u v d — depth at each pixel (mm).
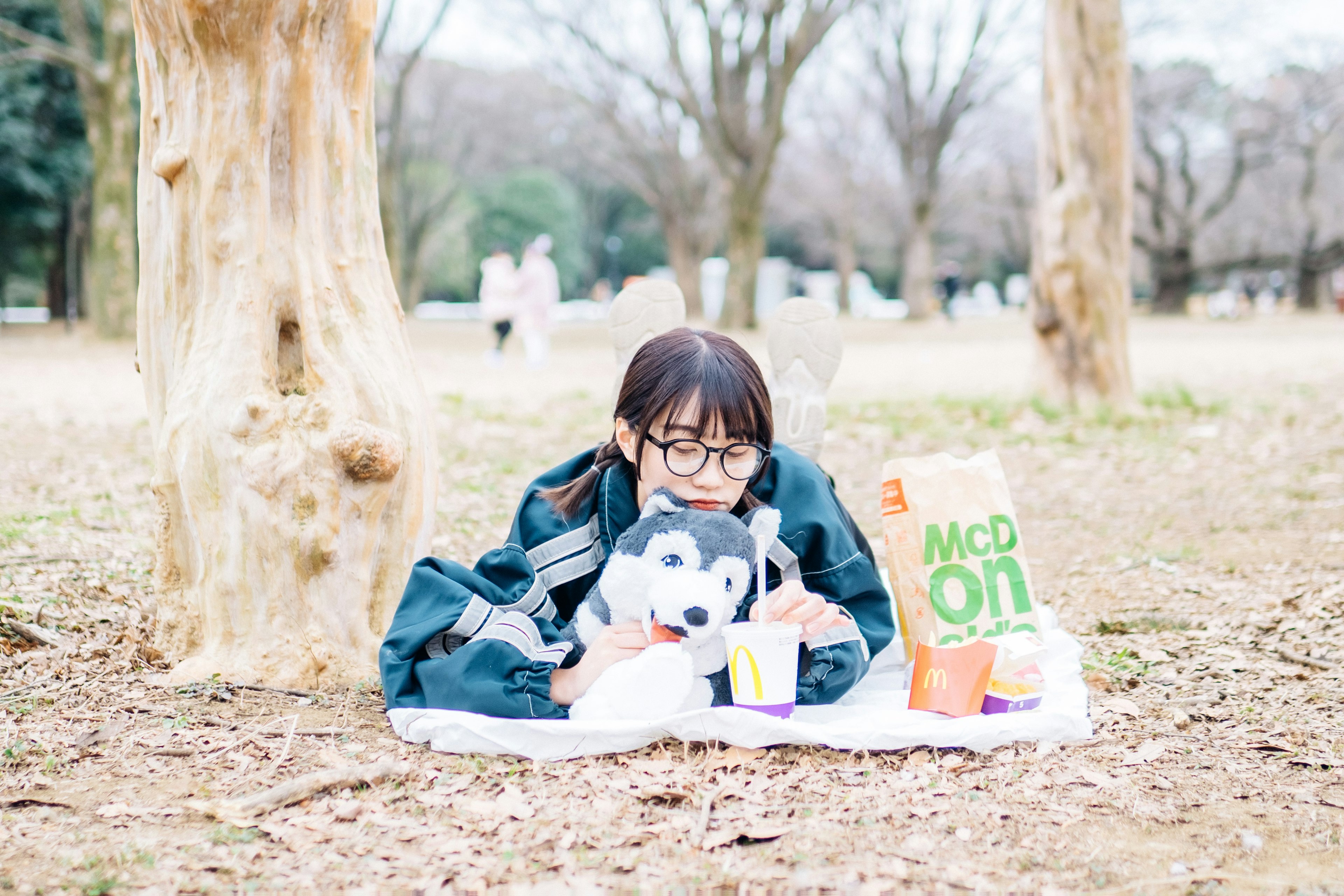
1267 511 6504
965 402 11375
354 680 3283
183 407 3305
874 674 3461
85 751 2703
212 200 3328
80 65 18156
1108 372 10781
